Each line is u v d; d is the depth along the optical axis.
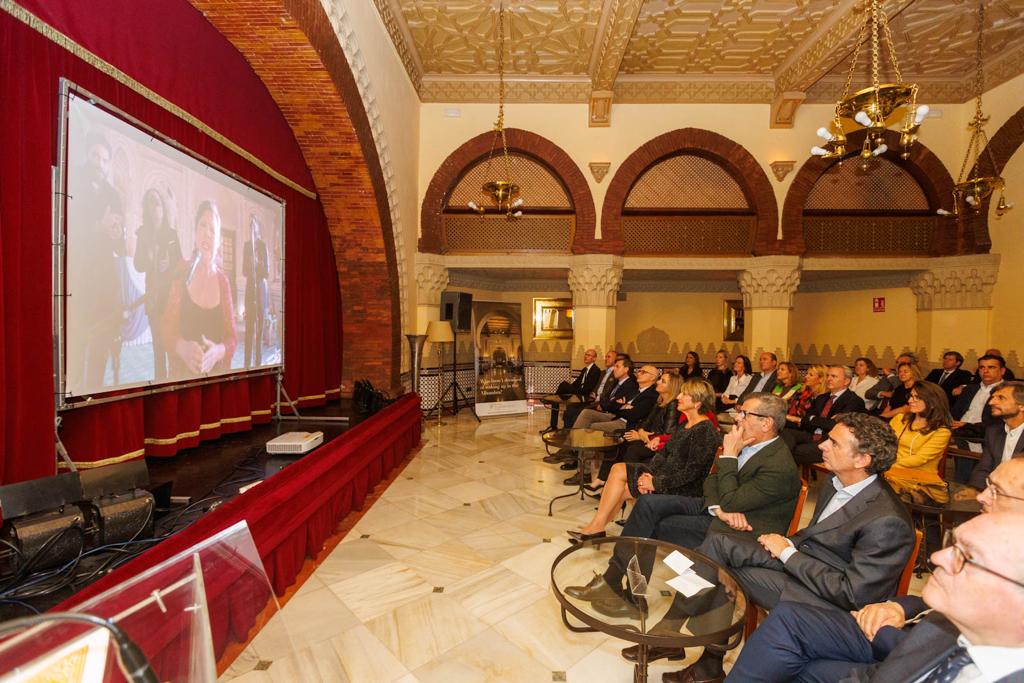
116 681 1.01
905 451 3.68
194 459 3.78
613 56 7.04
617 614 2.05
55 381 2.63
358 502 4.51
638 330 10.92
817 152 4.63
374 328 7.13
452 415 9.52
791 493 2.73
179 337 3.64
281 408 5.56
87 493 2.21
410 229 8.14
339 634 2.67
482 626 2.76
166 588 1.24
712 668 2.28
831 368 5.01
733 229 8.80
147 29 3.29
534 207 8.81
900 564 1.98
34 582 1.92
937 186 8.27
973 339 8.13
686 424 3.73
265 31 4.11
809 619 1.81
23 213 2.48
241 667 1.42
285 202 5.29
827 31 6.71
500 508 4.58
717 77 8.34
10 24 2.39
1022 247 7.54
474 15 6.62
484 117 8.52
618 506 3.70
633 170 8.49
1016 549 1.09
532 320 10.98
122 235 3.05
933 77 8.12
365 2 5.58
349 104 5.27
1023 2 6.03
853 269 8.55
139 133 3.17
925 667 1.30
